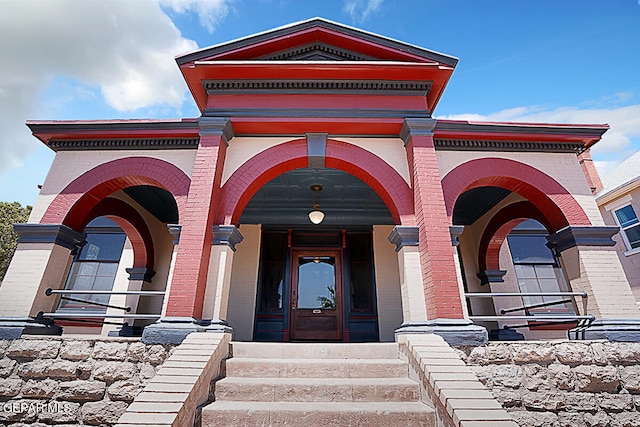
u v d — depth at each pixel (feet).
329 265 30.99
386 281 29.91
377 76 20.36
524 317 16.26
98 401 13.89
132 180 20.31
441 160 20.15
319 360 14.25
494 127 20.21
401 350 15.06
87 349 14.71
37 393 14.10
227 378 13.05
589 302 17.33
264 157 20.03
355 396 11.91
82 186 19.56
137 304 27.48
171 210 30.37
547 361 14.51
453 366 11.50
